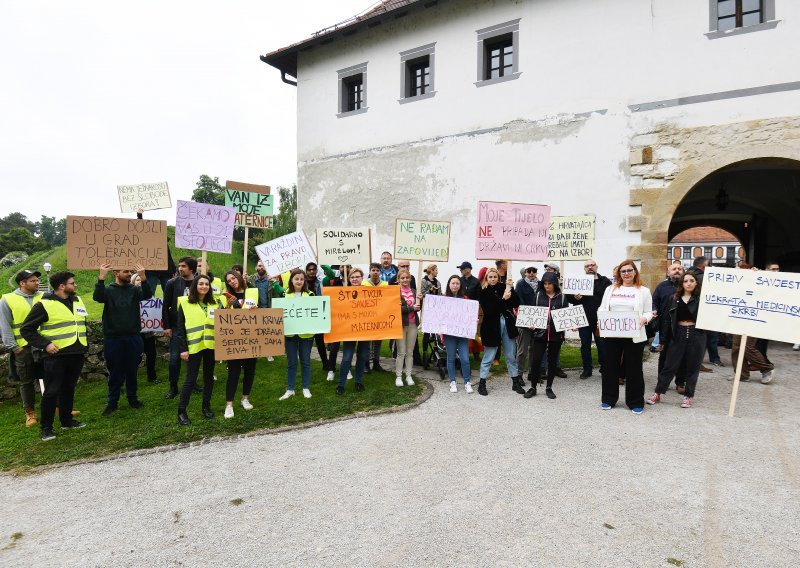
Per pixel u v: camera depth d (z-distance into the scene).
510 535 2.96
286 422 5.19
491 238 7.22
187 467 4.11
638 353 5.43
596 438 4.64
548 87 10.91
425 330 6.38
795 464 4.01
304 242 7.55
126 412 5.71
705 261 7.52
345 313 6.34
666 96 9.57
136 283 6.41
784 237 15.52
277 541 2.95
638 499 3.42
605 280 7.29
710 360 7.99
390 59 13.48
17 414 5.80
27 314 5.30
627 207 9.93
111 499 3.57
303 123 15.45
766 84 8.72
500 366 8.01
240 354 5.37
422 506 3.34
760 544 2.86
